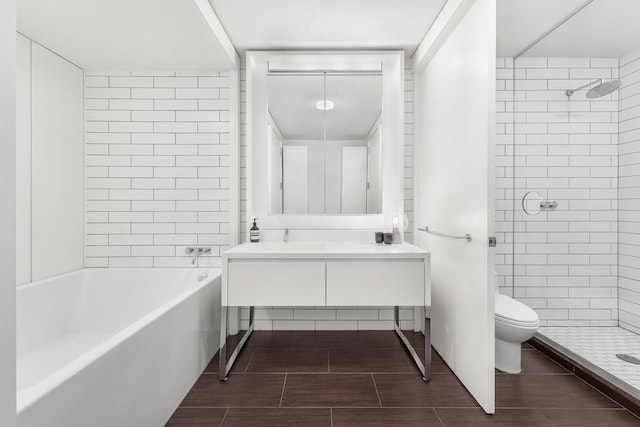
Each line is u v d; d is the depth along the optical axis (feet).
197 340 6.96
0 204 2.37
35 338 7.37
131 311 9.06
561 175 8.70
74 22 6.82
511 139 8.91
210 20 7.05
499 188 8.95
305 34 8.28
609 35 7.77
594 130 8.48
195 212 9.39
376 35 8.33
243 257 6.84
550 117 8.77
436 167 8.14
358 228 9.51
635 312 8.01
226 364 7.31
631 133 8.02
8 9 2.42
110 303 9.01
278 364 7.54
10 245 2.45
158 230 9.39
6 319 2.42
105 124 9.25
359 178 9.52
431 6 7.09
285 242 9.07
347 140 9.50
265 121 9.58
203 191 9.37
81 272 8.83
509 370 7.16
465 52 6.54
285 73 9.50
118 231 9.34
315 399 6.16
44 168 7.87
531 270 8.87
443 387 6.59
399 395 6.30
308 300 6.84
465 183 6.58
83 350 7.49
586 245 8.58
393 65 9.57
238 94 9.38
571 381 6.79
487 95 5.72
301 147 9.51
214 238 9.41
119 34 7.32
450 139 7.29
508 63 8.91
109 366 4.12
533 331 6.61
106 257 9.33
